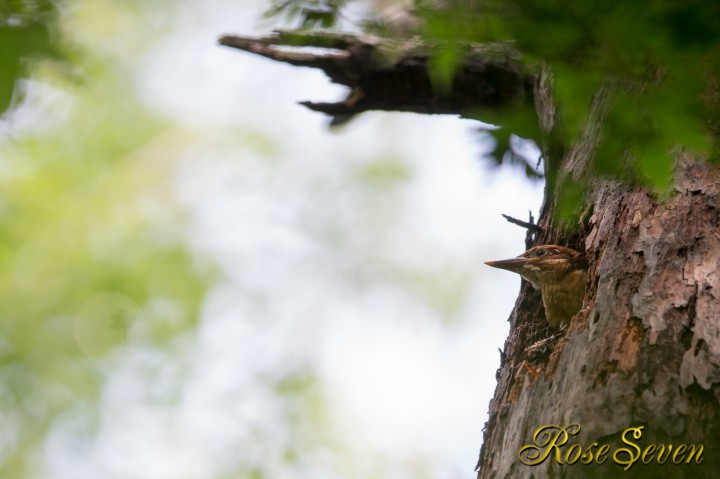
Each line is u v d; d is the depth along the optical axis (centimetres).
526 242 841
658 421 498
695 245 582
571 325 593
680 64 467
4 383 1456
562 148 754
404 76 898
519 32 471
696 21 438
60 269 1609
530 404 566
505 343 772
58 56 713
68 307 1570
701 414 499
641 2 440
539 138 802
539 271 762
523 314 788
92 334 1531
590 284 637
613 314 559
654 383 513
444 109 929
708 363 514
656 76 511
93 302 1573
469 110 912
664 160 475
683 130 468
